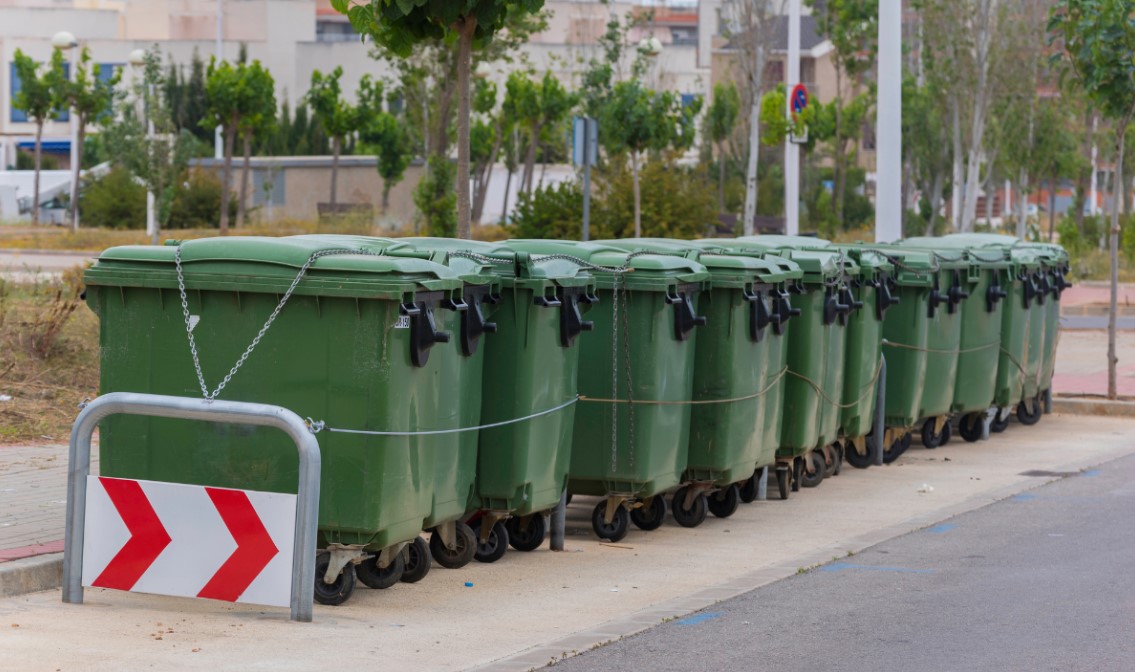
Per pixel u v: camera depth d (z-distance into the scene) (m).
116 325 7.62
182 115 59.66
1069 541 9.70
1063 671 6.51
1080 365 21.38
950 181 51.97
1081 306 30.84
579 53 52.00
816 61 70.38
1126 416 17.27
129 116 37.84
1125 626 7.34
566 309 8.88
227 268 7.38
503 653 6.75
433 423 7.72
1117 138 17.53
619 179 29.33
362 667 6.38
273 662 6.40
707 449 10.22
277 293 7.26
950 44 40.22
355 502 7.28
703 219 29.62
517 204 33.34
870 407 12.99
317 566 7.57
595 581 8.51
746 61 34.81
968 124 44.34
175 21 77.00
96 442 11.88
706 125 53.50
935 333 14.02
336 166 47.78
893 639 7.10
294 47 74.12
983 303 14.76
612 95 32.06
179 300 7.51
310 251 7.32
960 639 7.10
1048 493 11.84
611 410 9.50
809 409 11.51
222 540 7.13
